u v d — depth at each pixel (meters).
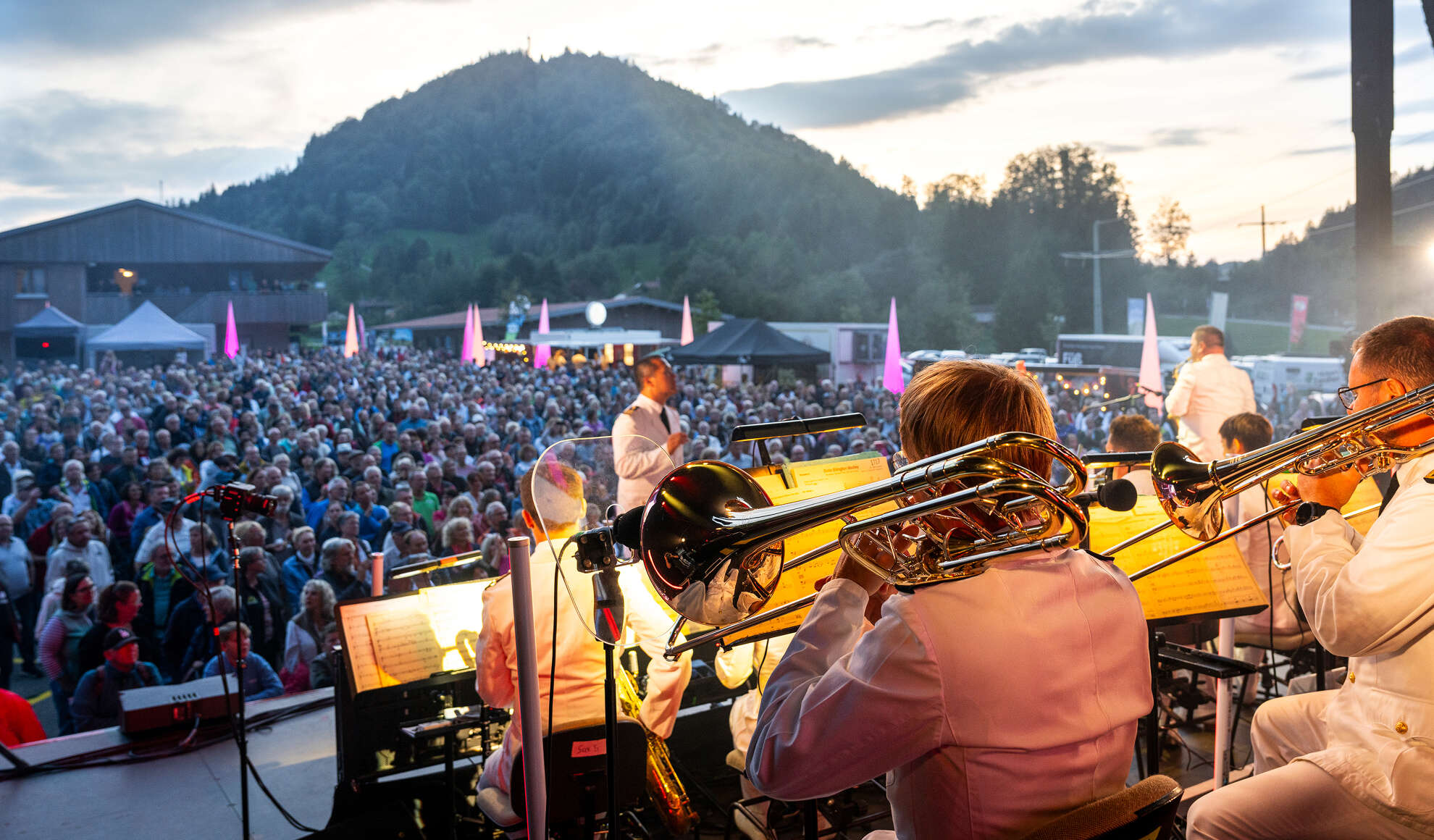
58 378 22.20
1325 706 2.13
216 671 4.66
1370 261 6.95
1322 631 1.79
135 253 43.47
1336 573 1.77
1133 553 2.56
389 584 6.00
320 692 4.56
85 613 5.32
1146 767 3.35
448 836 2.93
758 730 1.25
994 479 1.05
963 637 1.10
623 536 1.49
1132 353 19.36
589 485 2.31
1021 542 1.13
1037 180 67.94
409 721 3.22
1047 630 1.14
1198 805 1.99
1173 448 1.67
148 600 6.35
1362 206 6.96
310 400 18.50
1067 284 59.47
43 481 9.10
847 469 2.62
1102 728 1.15
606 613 1.88
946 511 1.13
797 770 1.17
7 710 4.21
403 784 3.19
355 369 26.09
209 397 18.75
